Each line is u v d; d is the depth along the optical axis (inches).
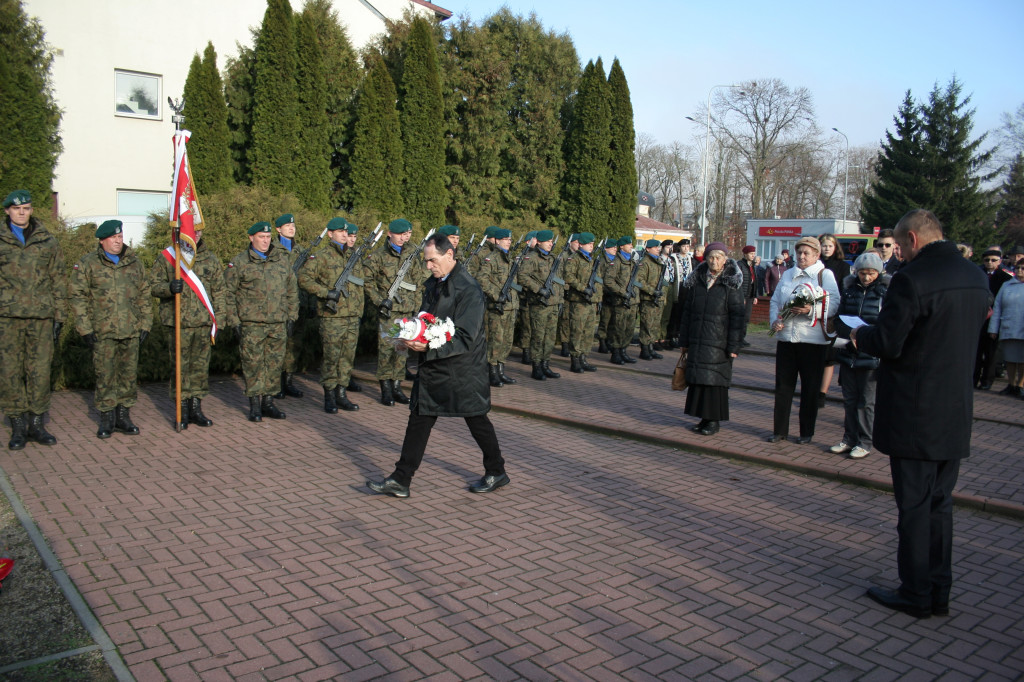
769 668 140.3
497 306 413.1
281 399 373.1
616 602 165.0
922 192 1529.3
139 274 291.4
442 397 225.1
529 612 159.2
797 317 295.3
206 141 580.7
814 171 2187.5
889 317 160.4
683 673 137.6
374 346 493.7
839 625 158.2
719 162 2128.4
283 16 575.2
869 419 283.4
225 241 418.0
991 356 434.3
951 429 158.7
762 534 208.7
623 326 512.4
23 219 264.5
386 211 617.3
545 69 727.1
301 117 597.0
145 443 283.7
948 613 165.2
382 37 729.6
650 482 253.8
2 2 490.0
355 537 197.5
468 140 696.4
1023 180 1781.5
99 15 713.6
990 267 443.5
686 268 617.6
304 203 594.6
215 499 223.8
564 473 261.3
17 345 266.5
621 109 716.7
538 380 447.8
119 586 165.8
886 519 223.1
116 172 735.1
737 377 469.7
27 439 278.1
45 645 141.7
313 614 155.3
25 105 471.8
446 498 231.3
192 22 767.1
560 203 734.5
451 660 139.3
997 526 221.0
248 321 316.2
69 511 210.4
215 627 149.0
